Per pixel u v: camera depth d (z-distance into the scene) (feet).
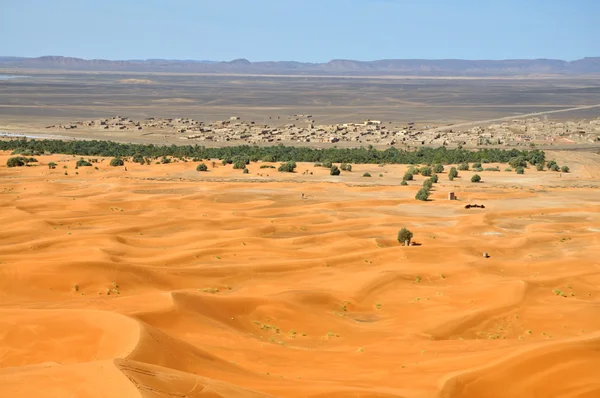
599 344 118.93
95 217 307.58
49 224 289.33
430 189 437.58
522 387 108.88
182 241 266.98
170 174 508.94
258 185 441.68
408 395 97.96
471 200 394.52
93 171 509.35
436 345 141.69
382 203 376.89
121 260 216.33
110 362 79.71
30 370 81.71
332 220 326.65
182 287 198.49
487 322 168.96
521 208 366.63
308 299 181.37
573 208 359.46
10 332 114.83
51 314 118.73
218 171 527.81
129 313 142.51
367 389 97.19
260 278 214.28
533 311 176.14
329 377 110.83
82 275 187.62
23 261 191.52
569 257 247.29
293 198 395.55
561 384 109.91
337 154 647.97
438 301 187.62
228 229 302.45
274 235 288.92
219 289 199.93
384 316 179.32
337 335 158.71
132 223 302.04
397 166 583.99
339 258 236.22
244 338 144.77
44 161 563.48
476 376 109.19
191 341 137.08
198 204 367.86
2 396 73.56
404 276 210.79
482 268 221.66
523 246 268.00
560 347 117.08
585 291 199.41
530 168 575.79
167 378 80.43
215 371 105.29
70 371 78.48
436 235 290.56
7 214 310.45
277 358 128.16
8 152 620.90
